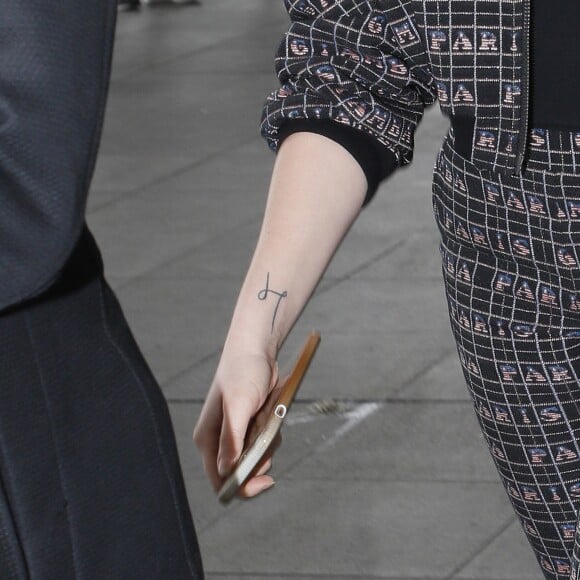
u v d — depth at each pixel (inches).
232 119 596.7
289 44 151.9
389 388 327.0
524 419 154.6
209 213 469.7
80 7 97.7
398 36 144.1
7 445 103.7
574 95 134.8
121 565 112.8
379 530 265.9
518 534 262.5
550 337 149.3
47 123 96.2
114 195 494.0
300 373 127.3
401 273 404.8
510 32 135.3
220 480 129.2
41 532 106.1
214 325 372.2
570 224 140.3
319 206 144.8
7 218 96.7
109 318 113.6
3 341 103.9
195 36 783.7
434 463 290.4
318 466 290.7
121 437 112.7
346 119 146.3
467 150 143.0
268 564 255.9
